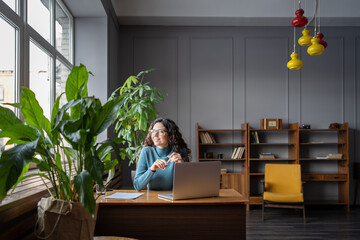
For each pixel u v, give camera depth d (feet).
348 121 21.04
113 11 18.62
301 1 19.58
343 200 19.99
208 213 7.88
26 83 9.66
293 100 21.09
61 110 5.26
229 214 7.91
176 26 21.15
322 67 21.18
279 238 13.67
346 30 21.29
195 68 21.07
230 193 8.85
